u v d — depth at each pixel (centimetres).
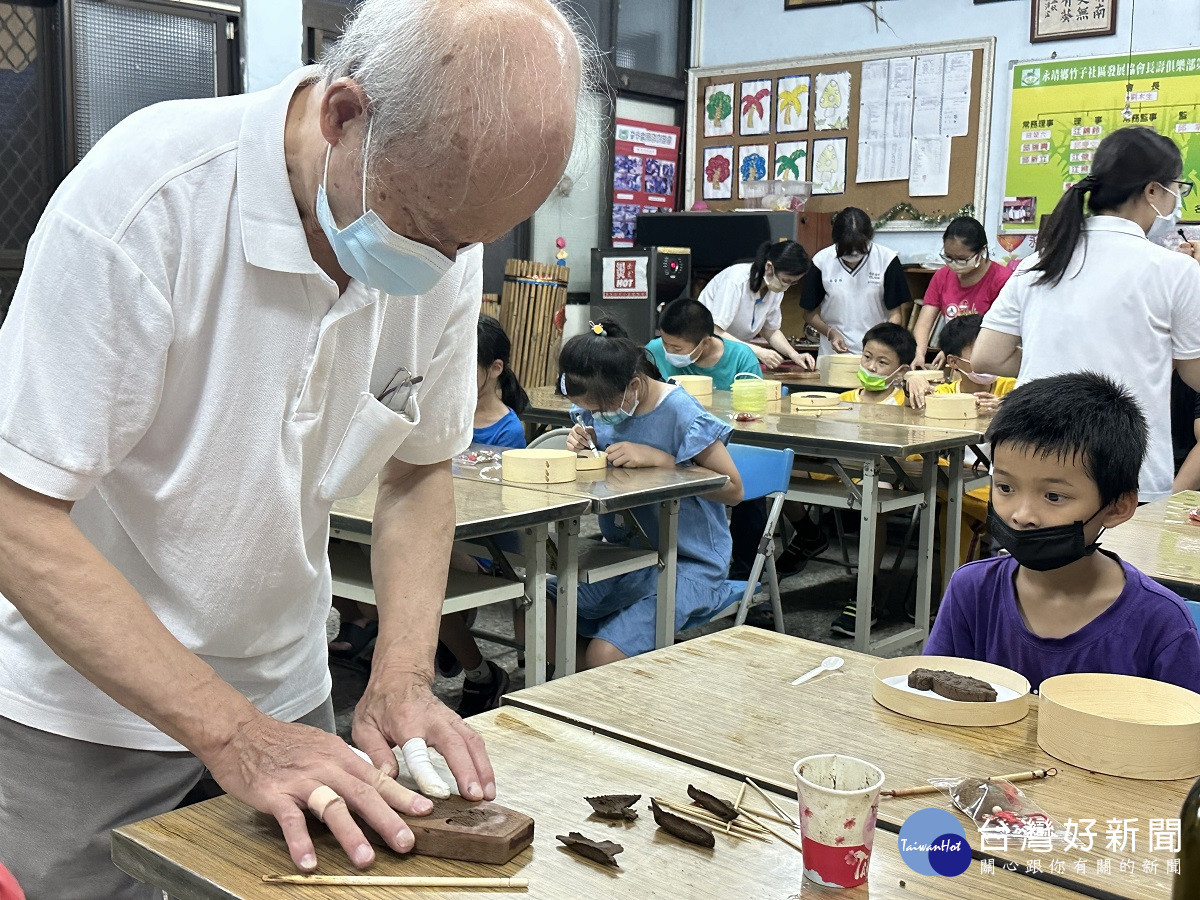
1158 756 116
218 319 108
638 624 296
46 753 120
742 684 142
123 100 446
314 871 94
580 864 97
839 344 621
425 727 112
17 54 427
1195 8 571
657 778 115
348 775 100
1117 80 595
